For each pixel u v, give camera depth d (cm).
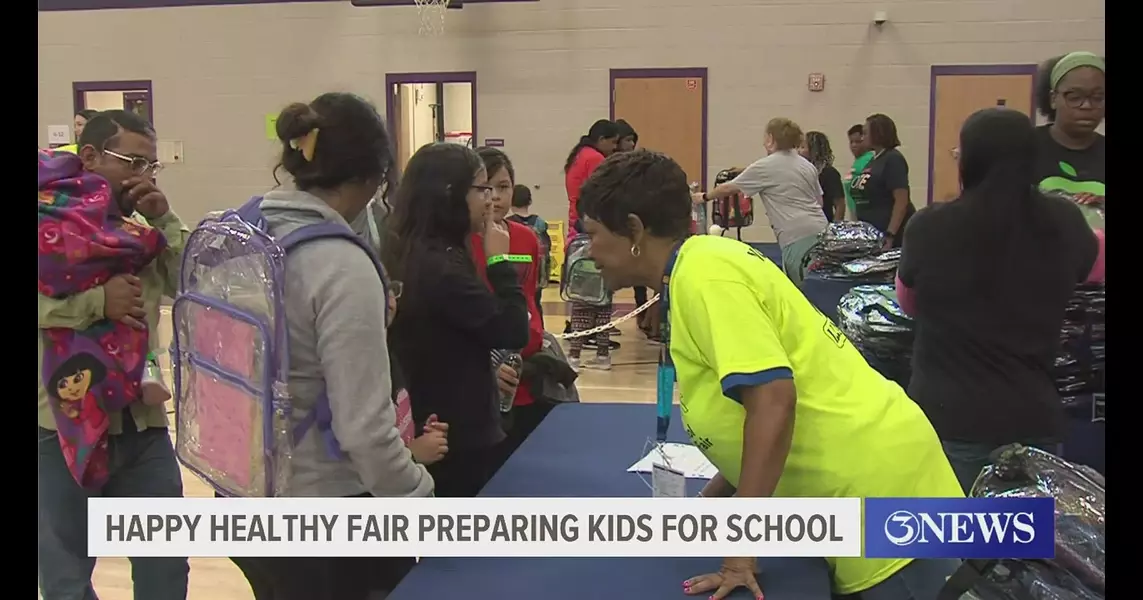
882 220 446
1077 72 168
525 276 241
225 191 768
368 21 735
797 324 127
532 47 714
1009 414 167
